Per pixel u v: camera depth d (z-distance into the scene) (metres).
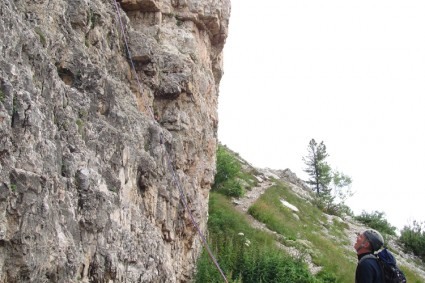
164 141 10.75
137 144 9.55
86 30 9.63
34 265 5.67
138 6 12.86
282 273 16.38
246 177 34.62
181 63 12.26
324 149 61.94
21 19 7.19
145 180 9.62
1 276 5.40
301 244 24.53
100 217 7.28
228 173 28.72
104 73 9.09
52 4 8.78
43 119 6.51
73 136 7.50
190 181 12.41
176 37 13.10
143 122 10.19
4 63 6.13
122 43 11.12
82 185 7.13
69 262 6.37
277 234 25.06
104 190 7.65
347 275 22.95
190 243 12.40
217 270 13.39
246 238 21.23
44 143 6.35
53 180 6.38
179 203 11.48
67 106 7.69
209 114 14.31
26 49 6.86
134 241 8.36
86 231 7.08
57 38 8.52
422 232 40.41
